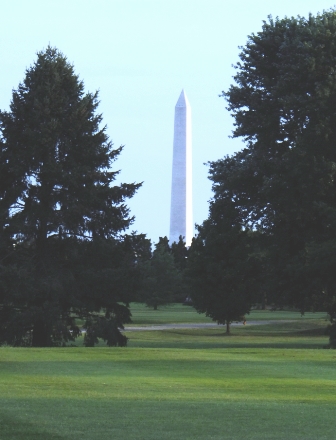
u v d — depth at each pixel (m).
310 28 151.62
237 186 156.25
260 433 40.88
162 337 183.88
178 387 61.66
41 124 144.88
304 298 148.88
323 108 142.62
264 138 157.12
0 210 143.88
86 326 148.12
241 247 165.38
